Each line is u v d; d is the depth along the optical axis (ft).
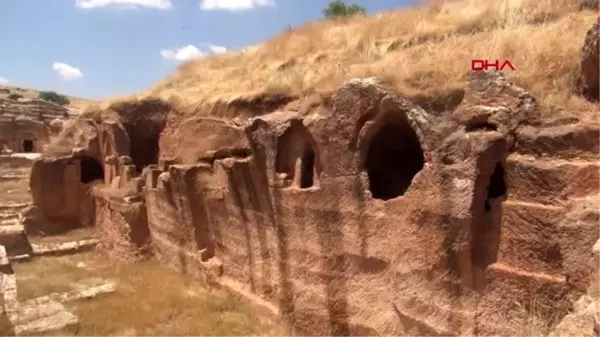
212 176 42.22
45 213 60.95
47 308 36.91
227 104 44.57
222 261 40.06
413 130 25.88
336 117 28.07
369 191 27.12
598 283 15.47
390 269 25.45
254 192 35.06
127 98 60.49
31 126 128.67
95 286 42.86
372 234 26.66
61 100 212.02
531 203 20.31
